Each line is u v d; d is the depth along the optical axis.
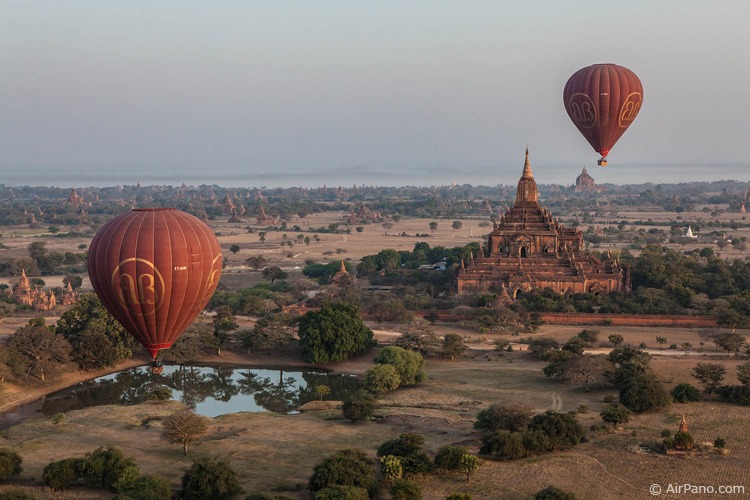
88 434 112.19
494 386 134.62
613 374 129.38
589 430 109.25
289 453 103.06
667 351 151.75
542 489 89.56
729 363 141.12
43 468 97.38
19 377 141.12
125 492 85.69
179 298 94.12
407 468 93.06
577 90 134.12
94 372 151.62
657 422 111.75
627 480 92.31
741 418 112.69
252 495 83.12
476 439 107.31
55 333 158.25
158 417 121.31
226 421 118.69
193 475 87.62
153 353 98.81
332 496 83.00
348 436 110.44
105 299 94.62
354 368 153.88
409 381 135.62
